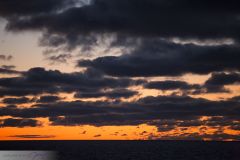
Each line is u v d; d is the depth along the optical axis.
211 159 111.62
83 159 106.94
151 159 107.75
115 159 106.62
